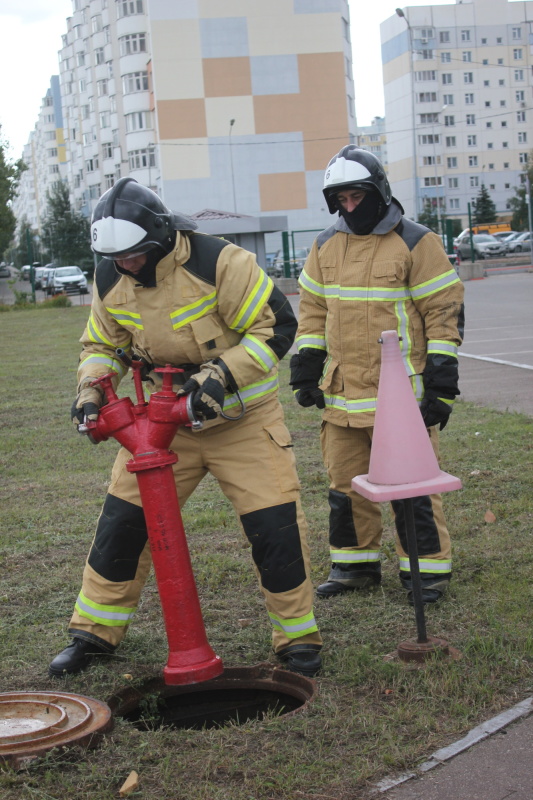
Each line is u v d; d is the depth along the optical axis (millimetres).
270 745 2908
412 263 3973
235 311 3359
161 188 63438
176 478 3549
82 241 66250
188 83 62438
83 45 87250
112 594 3580
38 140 150875
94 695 3383
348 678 3361
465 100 101938
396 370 3434
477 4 100688
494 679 3264
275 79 63500
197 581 4590
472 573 4469
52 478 7301
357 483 3508
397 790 2656
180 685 3254
